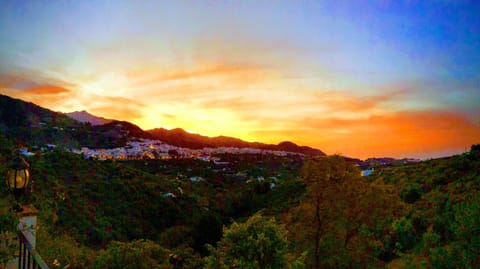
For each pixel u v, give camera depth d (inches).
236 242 346.3
